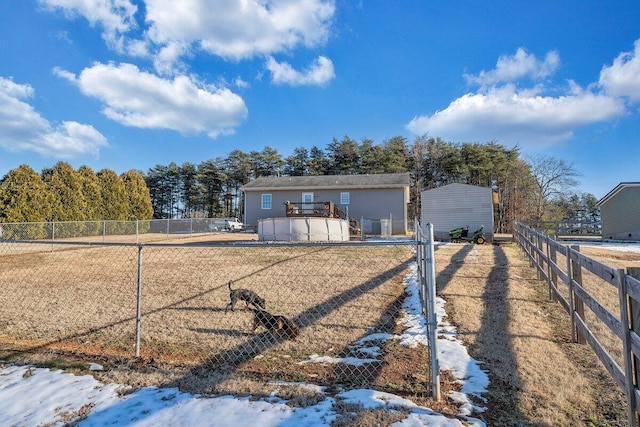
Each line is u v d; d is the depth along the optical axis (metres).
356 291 6.69
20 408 2.71
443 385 2.98
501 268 8.85
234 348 4.06
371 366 3.45
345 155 43.72
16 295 6.86
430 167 41.88
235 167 47.41
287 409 2.57
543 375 3.13
